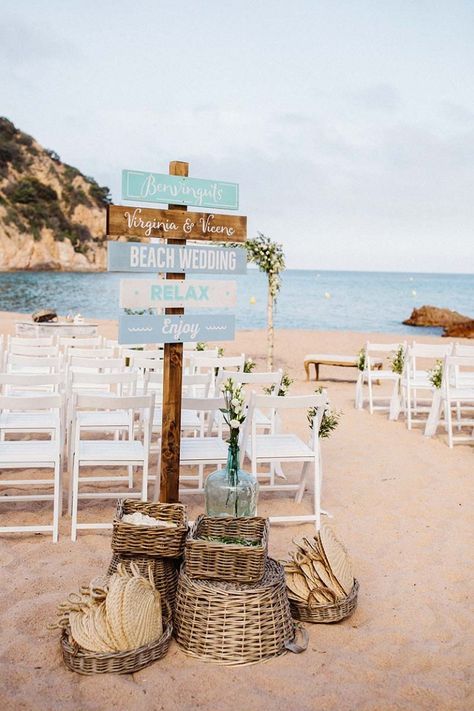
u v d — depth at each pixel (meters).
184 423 6.36
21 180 82.12
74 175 92.19
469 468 7.23
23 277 58.69
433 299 55.34
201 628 3.47
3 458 4.84
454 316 32.50
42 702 3.09
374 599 4.22
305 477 5.95
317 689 3.26
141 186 4.41
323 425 5.82
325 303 46.03
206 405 5.44
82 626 3.39
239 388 4.18
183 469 7.05
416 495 6.29
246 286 68.31
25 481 5.53
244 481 4.19
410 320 33.03
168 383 4.73
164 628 3.60
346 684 3.31
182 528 3.72
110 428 5.83
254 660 3.46
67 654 3.33
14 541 4.91
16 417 6.05
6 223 76.50
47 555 4.68
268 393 6.95
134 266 4.43
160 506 4.09
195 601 3.49
